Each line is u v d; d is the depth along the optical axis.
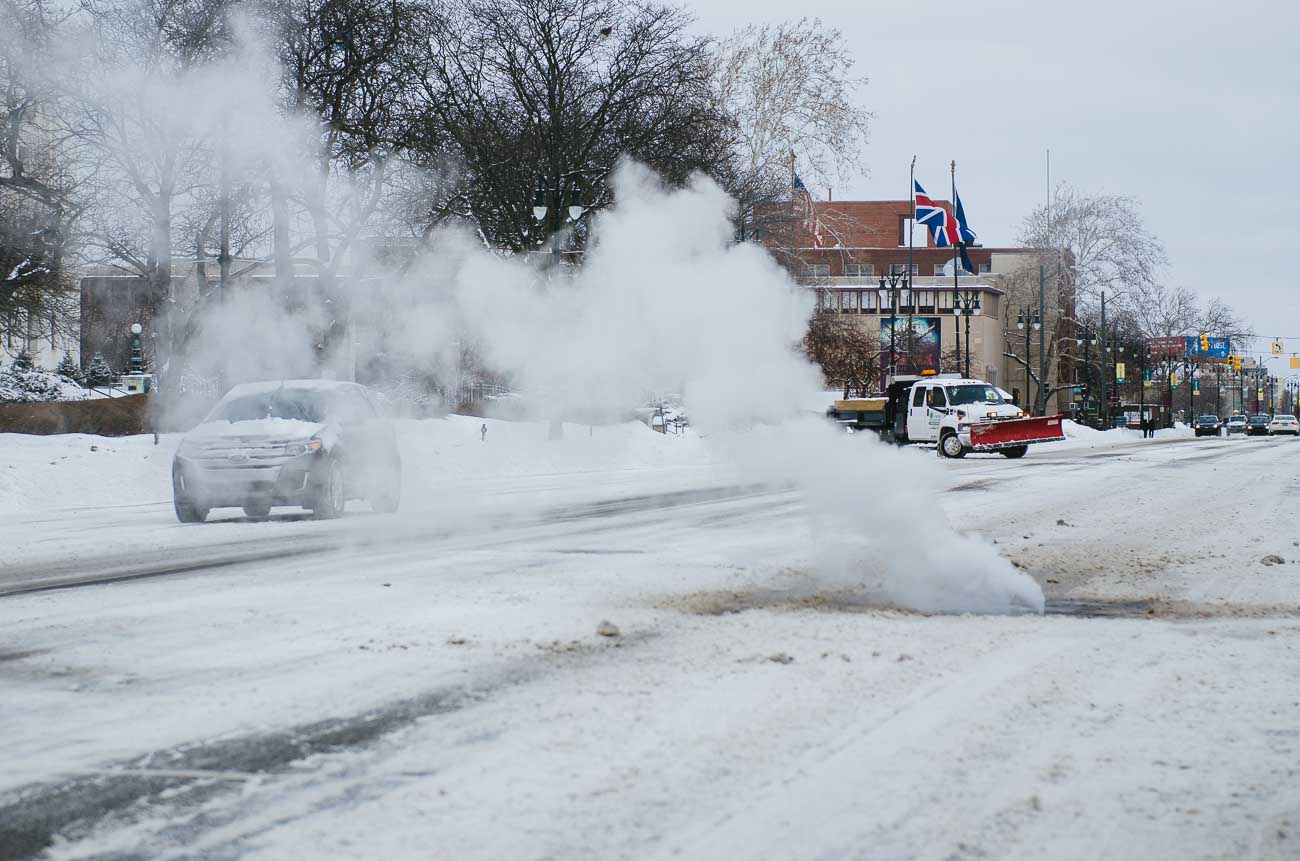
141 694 5.76
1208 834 3.88
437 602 8.62
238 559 11.89
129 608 8.55
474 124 36.25
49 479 22.45
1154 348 122.75
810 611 8.27
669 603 8.59
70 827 3.89
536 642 7.03
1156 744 4.91
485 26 38.91
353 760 4.61
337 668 6.32
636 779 4.35
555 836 3.77
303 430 16.81
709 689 5.80
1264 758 4.73
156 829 3.87
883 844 3.73
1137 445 54.56
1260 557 11.65
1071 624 7.88
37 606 8.76
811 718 5.25
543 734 4.98
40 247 31.05
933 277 104.56
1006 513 16.48
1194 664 6.56
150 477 24.14
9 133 29.48
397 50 35.06
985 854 3.67
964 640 7.22
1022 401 109.44
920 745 4.85
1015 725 5.19
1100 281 85.38
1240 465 31.42
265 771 4.48
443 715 5.29
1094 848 3.75
